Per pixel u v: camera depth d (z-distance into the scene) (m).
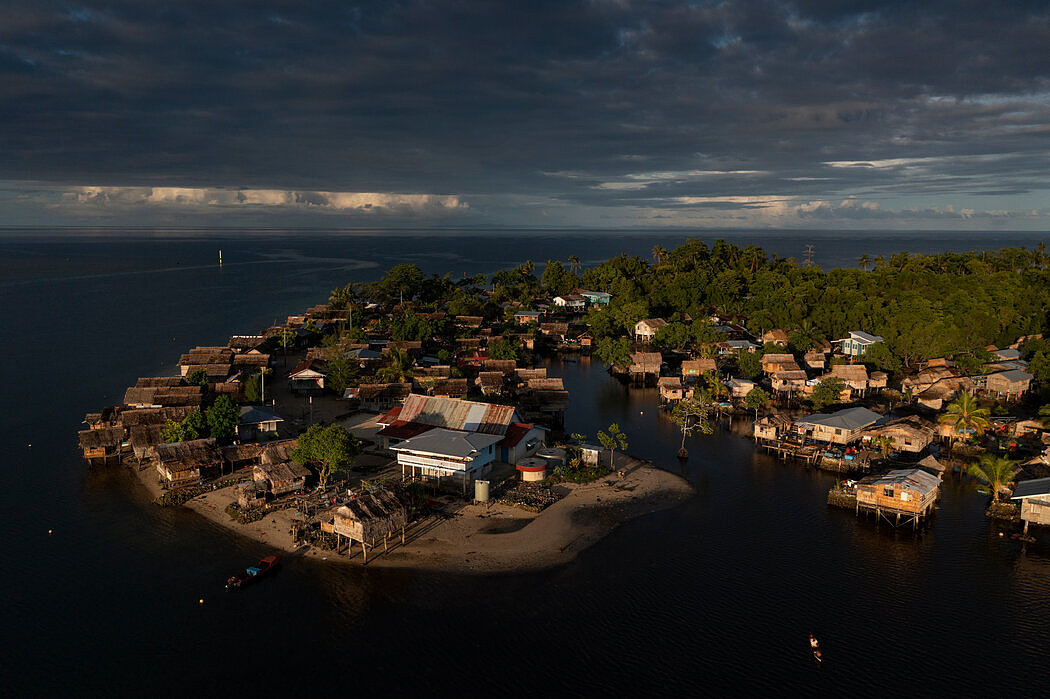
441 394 114.94
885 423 104.56
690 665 50.53
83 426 102.69
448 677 49.00
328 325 186.25
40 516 72.12
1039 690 48.12
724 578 62.44
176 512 73.19
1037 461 85.31
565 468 86.00
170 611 56.00
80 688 47.31
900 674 49.75
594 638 53.53
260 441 93.69
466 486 78.00
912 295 167.88
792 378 127.88
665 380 126.31
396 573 62.12
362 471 84.00
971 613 57.44
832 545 69.00
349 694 47.28
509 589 60.03
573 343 180.50
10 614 55.34
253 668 49.62
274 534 68.50
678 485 84.00
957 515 76.38
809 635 54.19
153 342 171.75
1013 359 139.88
